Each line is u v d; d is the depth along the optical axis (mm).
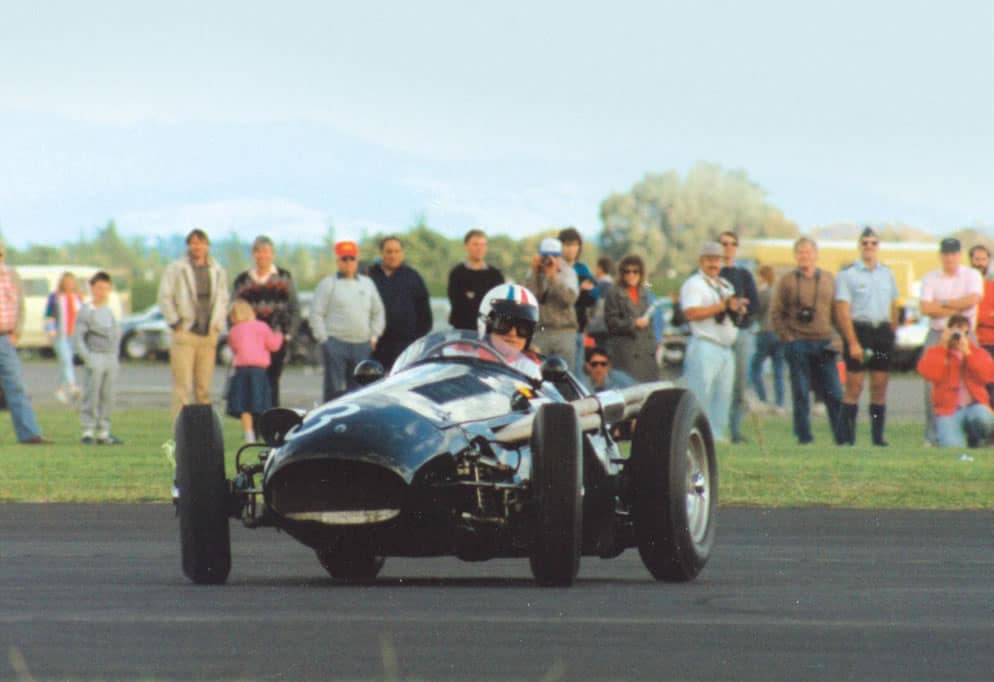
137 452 47594
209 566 21641
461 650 16172
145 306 170250
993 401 49469
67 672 15039
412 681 14578
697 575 23109
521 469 21594
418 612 18812
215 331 50812
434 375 22344
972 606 19781
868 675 15039
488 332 23531
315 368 109688
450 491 20781
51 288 126875
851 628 17828
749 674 15039
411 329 48312
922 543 27906
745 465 41719
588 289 47312
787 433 56250
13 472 41156
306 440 20438
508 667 15273
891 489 36969
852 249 108188
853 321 50562
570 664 15453
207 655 15859
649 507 22500
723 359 48938
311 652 16000
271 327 51406
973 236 157625
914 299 107938
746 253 107062
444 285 153875
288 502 20719
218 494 21625
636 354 49938
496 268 45625
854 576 23219
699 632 17438
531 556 21078
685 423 22875
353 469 20484
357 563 23234
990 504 34531
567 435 20938
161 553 26125
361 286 47625
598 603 19750
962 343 48594
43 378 96500
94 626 17703
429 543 20984
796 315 50344
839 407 50469
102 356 51812
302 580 22828
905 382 96062
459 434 20875
